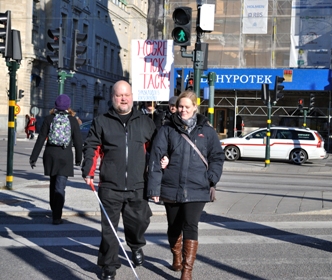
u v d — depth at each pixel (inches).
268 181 663.8
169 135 231.9
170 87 413.7
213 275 241.6
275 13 1307.8
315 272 248.1
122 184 233.0
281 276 241.3
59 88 620.4
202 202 229.8
